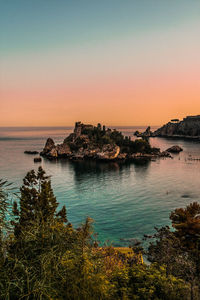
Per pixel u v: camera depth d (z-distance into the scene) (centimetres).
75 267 691
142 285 1064
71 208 8869
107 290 812
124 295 950
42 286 590
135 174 15725
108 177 14788
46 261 638
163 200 9862
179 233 3419
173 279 1134
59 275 654
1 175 13975
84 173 16112
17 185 10969
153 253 4228
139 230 6806
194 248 3112
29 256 667
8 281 585
